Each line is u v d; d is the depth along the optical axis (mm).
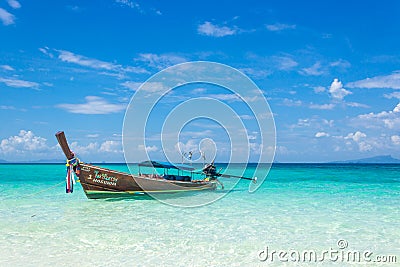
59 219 11422
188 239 9055
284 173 40719
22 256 7684
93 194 15141
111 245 8516
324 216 12031
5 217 11711
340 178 30844
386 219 11562
